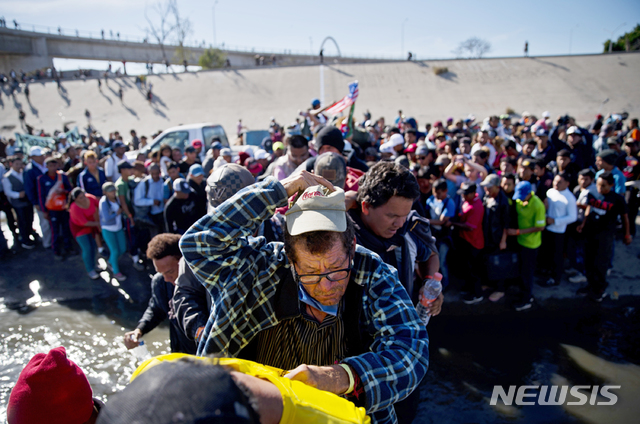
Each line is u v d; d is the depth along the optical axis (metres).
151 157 7.54
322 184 1.36
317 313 1.34
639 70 31.42
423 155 5.46
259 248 1.39
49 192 6.09
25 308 4.93
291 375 1.03
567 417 3.10
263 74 35.47
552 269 4.93
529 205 4.20
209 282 1.32
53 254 6.43
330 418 0.90
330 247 1.17
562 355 3.80
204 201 5.14
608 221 4.37
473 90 31.59
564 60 33.75
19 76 43.47
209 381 0.64
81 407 1.26
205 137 9.64
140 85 35.09
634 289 4.79
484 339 4.07
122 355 3.98
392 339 1.24
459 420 3.10
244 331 1.35
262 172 6.68
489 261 4.36
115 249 5.46
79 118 31.72
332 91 32.81
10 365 3.84
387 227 1.97
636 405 3.18
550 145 6.70
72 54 54.53
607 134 8.17
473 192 4.35
